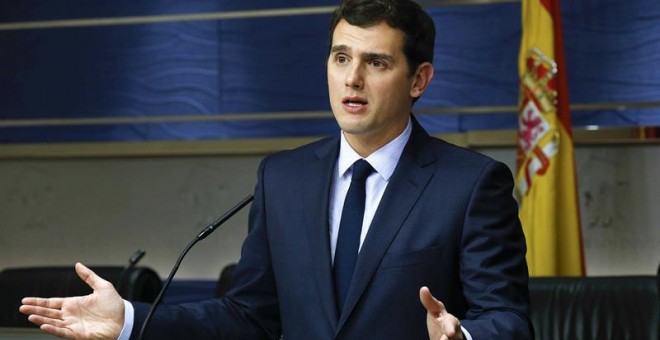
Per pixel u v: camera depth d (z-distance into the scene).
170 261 16.11
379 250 6.13
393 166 6.42
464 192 6.20
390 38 6.13
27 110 16.50
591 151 14.71
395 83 6.17
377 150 6.43
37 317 5.87
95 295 6.02
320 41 15.59
